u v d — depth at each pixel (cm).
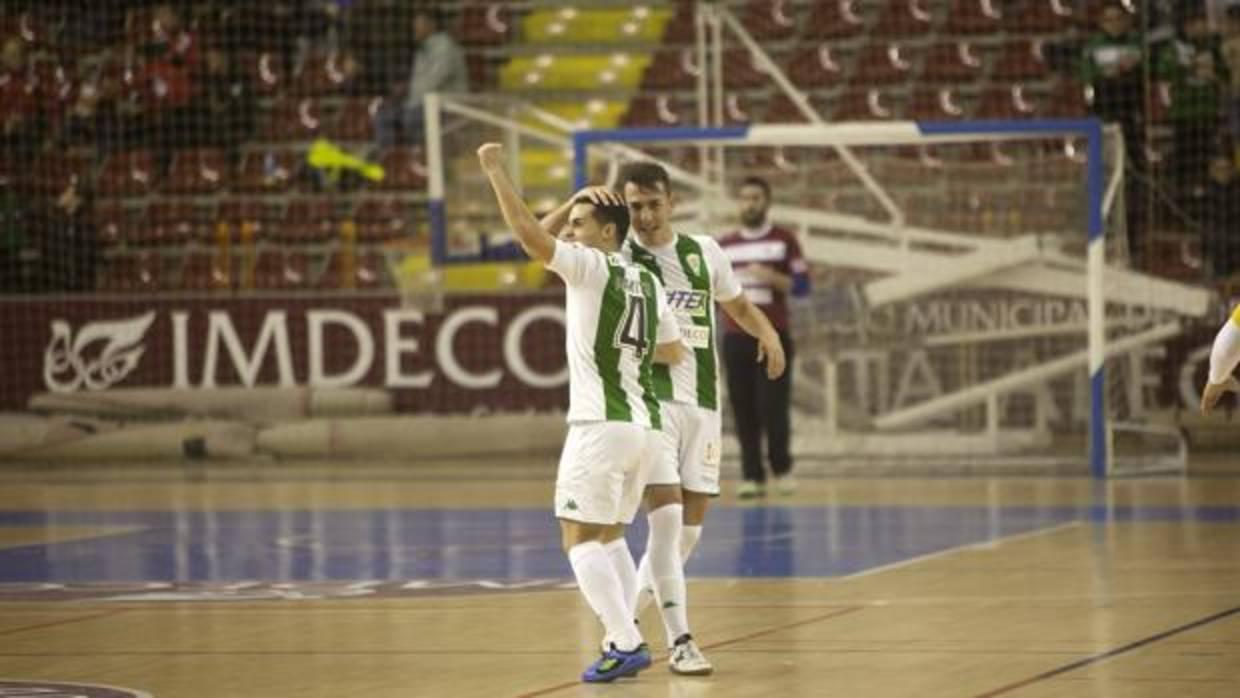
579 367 2033
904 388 4953
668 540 2106
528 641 2314
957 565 3028
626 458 2019
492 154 1981
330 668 2133
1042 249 4916
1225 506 3941
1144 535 3412
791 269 4222
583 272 2005
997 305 4941
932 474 4869
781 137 4691
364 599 2750
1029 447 4916
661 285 2223
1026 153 4947
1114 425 4712
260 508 4250
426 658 2195
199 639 2373
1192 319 4984
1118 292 4838
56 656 2252
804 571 3000
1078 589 2702
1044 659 2092
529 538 3575
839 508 4041
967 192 4959
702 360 2258
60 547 3531
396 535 3666
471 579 2983
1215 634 2255
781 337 4219
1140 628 2311
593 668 2009
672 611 2072
